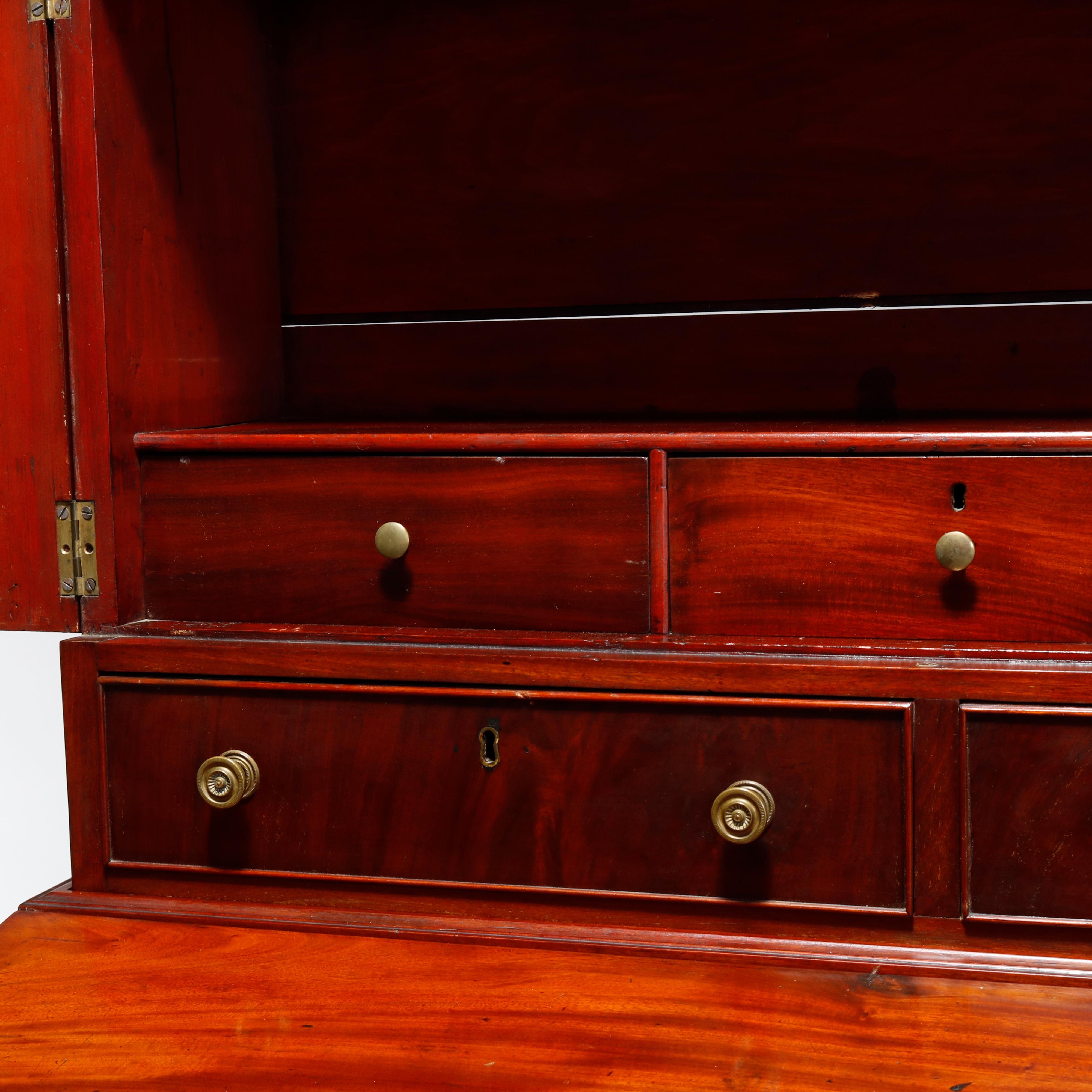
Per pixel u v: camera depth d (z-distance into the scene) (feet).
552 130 4.96
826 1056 3.01
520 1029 3.18
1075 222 4.55
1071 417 4.29
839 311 4.79
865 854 3.51
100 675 3.99
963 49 4.57
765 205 4.80
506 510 3.75
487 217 5.07
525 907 3.75
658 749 3.61
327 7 5.12
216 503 4.00
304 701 3.85
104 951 3.71
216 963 3.61
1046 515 3.42
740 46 4.75
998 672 3.38
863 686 3.46
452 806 3.78
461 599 3.81
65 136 3.87
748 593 3.62
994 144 4.59
